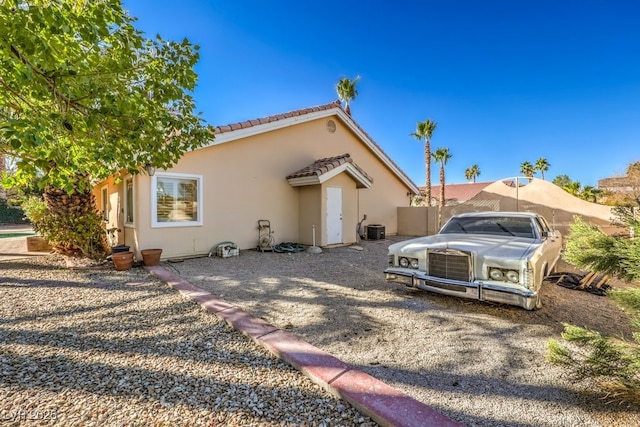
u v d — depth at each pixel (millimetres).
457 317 4473
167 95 4223
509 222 5949
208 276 6996
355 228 12508
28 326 4016
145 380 2748
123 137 3934
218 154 9898
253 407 2377
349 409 2367
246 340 3637
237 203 10367
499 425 2203
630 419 2248
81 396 2502
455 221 6543
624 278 2482
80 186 4211
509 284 4168
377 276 7125
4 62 2781
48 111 3266
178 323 4176
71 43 3137
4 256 9711
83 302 5051
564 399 2520
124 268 7586
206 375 2844
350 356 3293
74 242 8875
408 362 3168
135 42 3781
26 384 2660
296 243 11633
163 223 8812
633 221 2396
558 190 13359
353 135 14570
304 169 11992
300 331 3963
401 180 16984
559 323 4258
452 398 2541
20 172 3641
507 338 3770
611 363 2391
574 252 2615
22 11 2541
